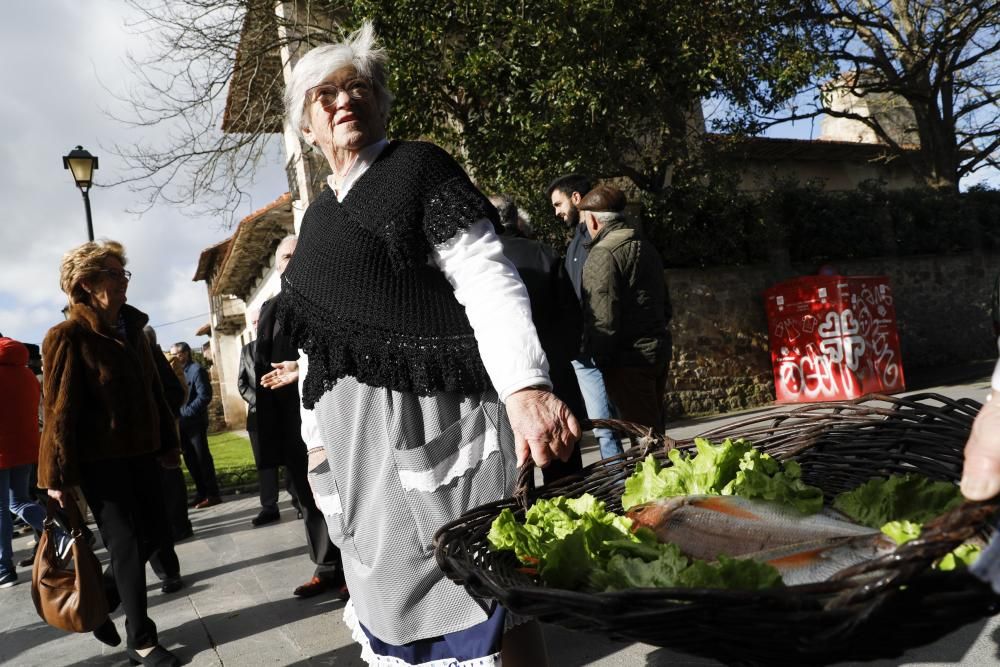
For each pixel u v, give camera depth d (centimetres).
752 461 152
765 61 1097
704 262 1205
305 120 203
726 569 104
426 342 179
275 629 391
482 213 176
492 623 176
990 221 1562
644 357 419
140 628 356
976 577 82
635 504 158
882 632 85
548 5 879
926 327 1457
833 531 116
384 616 184
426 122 951
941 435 146
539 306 327
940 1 1608
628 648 314
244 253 2053
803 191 1360
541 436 159
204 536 674
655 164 1152
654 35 988
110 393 347
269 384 361
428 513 178
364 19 883
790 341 1184
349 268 186
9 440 575
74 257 354
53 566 347
